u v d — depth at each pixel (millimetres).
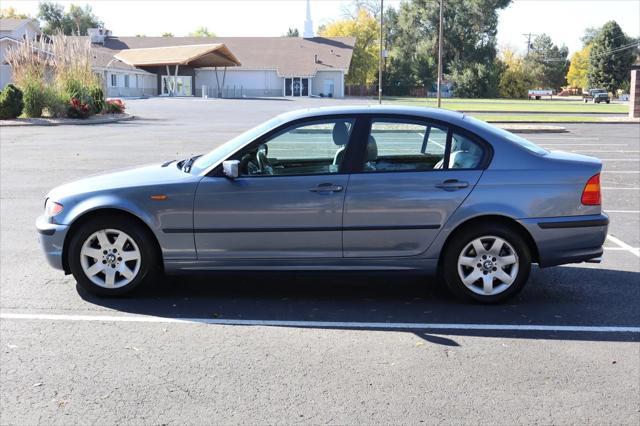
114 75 60875
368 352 4840
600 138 24031
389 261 5844
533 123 31391
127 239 5930
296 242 5809
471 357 4750
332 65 72438
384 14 96938
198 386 4262
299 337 5141
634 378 4410
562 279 6789
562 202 5762
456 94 86875
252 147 5895
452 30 86500
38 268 7078
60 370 4496
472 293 5891
